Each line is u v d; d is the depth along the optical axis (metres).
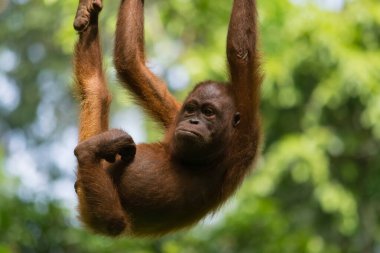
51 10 46.19
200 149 15.95
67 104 56.44
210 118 16.17
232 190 16.52
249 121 16.41
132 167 15.87
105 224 15.08
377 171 39.00
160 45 39.38
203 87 16.52
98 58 17.09
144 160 15.98
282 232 30.14
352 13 35.84
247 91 16.41
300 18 34.59
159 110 17.89
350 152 37.88
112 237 15.50
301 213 39.31
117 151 15.07
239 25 16.47
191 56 34.84
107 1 27.67
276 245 29.05
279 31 34.41
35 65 53.62
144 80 17.77
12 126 56.00
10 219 28.77
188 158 16.14
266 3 33.31
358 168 39.50
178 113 16.69
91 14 16.83
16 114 55.62
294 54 35.12
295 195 39.66
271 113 37.53
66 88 54.94
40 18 48.03
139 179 15.80
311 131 36.53
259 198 32.81
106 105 17.03
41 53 53.53
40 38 51.47
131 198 15.76
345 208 36.56
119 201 15.28
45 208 29.47
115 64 17.61
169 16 31.73
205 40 38.50
